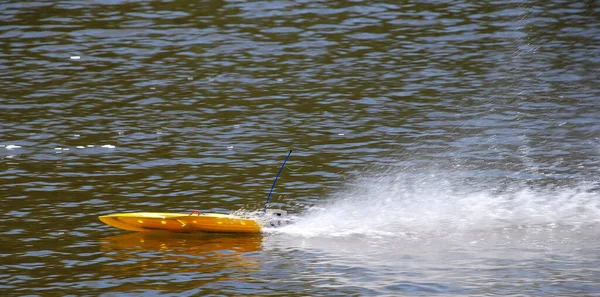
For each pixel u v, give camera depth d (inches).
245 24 5831.7
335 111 4227.4
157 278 2433.6
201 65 5024.6
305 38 5546.3
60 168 3403.1
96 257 2578.7
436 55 5201.8
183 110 4237.2
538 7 6200.8
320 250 2667.3
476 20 5925.2
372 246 2716.5
